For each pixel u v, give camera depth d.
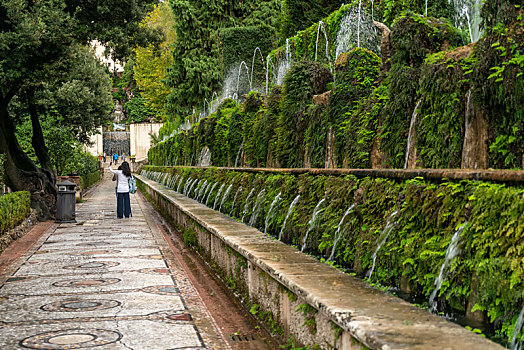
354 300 3.11
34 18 12.72
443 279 3.10
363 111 5.49
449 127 3.84
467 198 3.02
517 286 2.53
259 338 4.56
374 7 14.34
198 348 4.20
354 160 5.51
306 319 3.71
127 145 70.75
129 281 6.80
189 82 35.31
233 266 6.38
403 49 4.70
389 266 3.81
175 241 11.04
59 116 23.45
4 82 12.82
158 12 53.91
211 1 35.22
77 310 5.36
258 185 8.24
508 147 3.27
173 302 5.73
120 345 4.23
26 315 5.16
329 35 16.11
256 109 12.79
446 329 2.49
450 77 3.86
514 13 3.29
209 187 12.91
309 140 7.09
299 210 5.93
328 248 4.95
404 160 4.57
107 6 14.68
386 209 4.01
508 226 2.61
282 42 23.22
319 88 7.88
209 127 15.91
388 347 2.22
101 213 17.44
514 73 3.18
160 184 25.14
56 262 8.23
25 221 12.64
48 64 13.47
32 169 15.32
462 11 7.98
